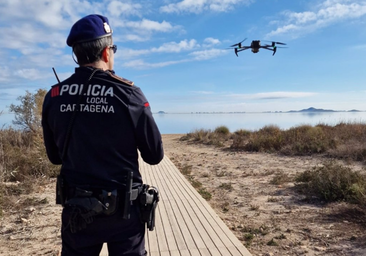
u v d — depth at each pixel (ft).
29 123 43.60
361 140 44.32
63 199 6.19
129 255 6.11
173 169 33.27
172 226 16.06
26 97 43.93
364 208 18.93
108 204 5.80
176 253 12.96
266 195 25.22
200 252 13.01
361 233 16.56
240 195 25.64
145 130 6.16
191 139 76.07
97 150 5.94
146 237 14.67
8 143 37.19
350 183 22.72
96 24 6.34
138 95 6.20
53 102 6.33
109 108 5.94
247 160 43.37
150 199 6.33
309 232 17.17
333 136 49.88
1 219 19.34
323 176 24.45
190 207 19.30
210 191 27.35
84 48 6.25
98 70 6.23
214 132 78.54
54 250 14.93
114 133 5.95
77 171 6.05
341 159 38.96
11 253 14.73
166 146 67.00
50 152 6.83
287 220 19.22
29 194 24.93
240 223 19.03
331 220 18.76
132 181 6.13
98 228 5.95
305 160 40.50
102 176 5.90
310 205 21.94
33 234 17.07
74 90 6.17
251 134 66.18
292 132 56.03
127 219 6.05
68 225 6.07
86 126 5.98
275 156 45.29
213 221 16.71
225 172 35.70
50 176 30.48
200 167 39.73
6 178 27.09
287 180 29.22
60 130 6.21
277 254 14.71
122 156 6.07
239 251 13.07
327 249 15.01
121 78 6.30
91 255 6.19
